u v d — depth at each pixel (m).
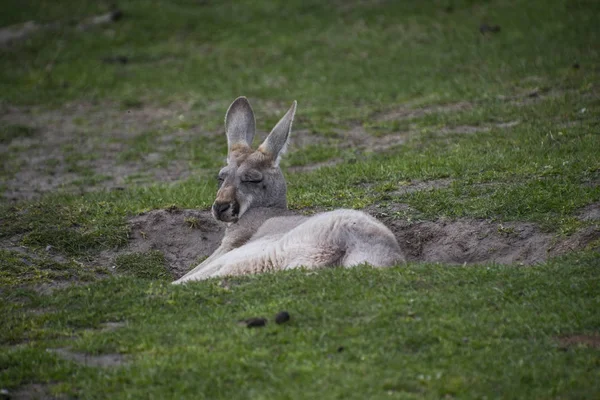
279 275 10.52
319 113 22.92
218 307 9.97
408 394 7.91
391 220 13.88
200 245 14.34
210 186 17.30
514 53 25.23
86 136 23.14
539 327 9.07
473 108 21.22
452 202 14.04
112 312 10.24
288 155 19.50
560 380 8.09
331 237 10.96
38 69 29.09
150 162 20.66
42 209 15.16
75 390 8.44
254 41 30.19
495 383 8.10
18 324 10.10
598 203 13.20
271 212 12.98
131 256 13.67
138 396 8.15
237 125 13.98
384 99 23.55
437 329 8.95
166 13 33.03
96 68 28.95
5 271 12.58
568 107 19.39
